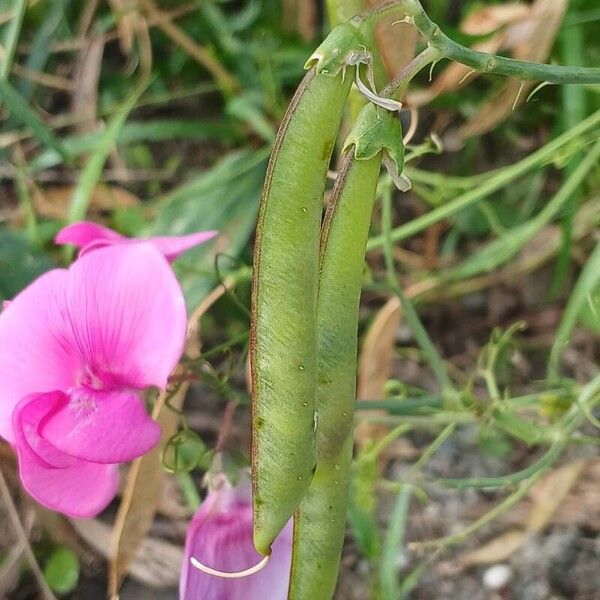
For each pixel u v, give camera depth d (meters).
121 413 0.17
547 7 0.29
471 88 0.38
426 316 0.37
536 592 0.29
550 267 0.37
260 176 0.36
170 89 0.44
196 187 0.36
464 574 0.30
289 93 0.42
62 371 0.18
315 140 0.14
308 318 0.15
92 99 0.41
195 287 0.33
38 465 0.17
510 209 0.38
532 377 0.35
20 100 0.32
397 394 0.34
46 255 0.34
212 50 0.40
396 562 0.30
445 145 0.40
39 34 0.42
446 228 0.39
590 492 0.30
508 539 0.30
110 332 0.17
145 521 0.25
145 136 0.39
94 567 0.31
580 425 0.32
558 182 0.39
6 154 0.41
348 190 0.15
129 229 0.37
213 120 0.43
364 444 0.30
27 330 0.18
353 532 0.31
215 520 0.19
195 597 0.19
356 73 0.14
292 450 0.15
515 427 0.26
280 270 0.14
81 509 0.18
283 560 0.19
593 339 0.35
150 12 0.39
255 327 0.15
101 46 0.41
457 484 0.24
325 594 0.18
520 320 0.36
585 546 0.30
